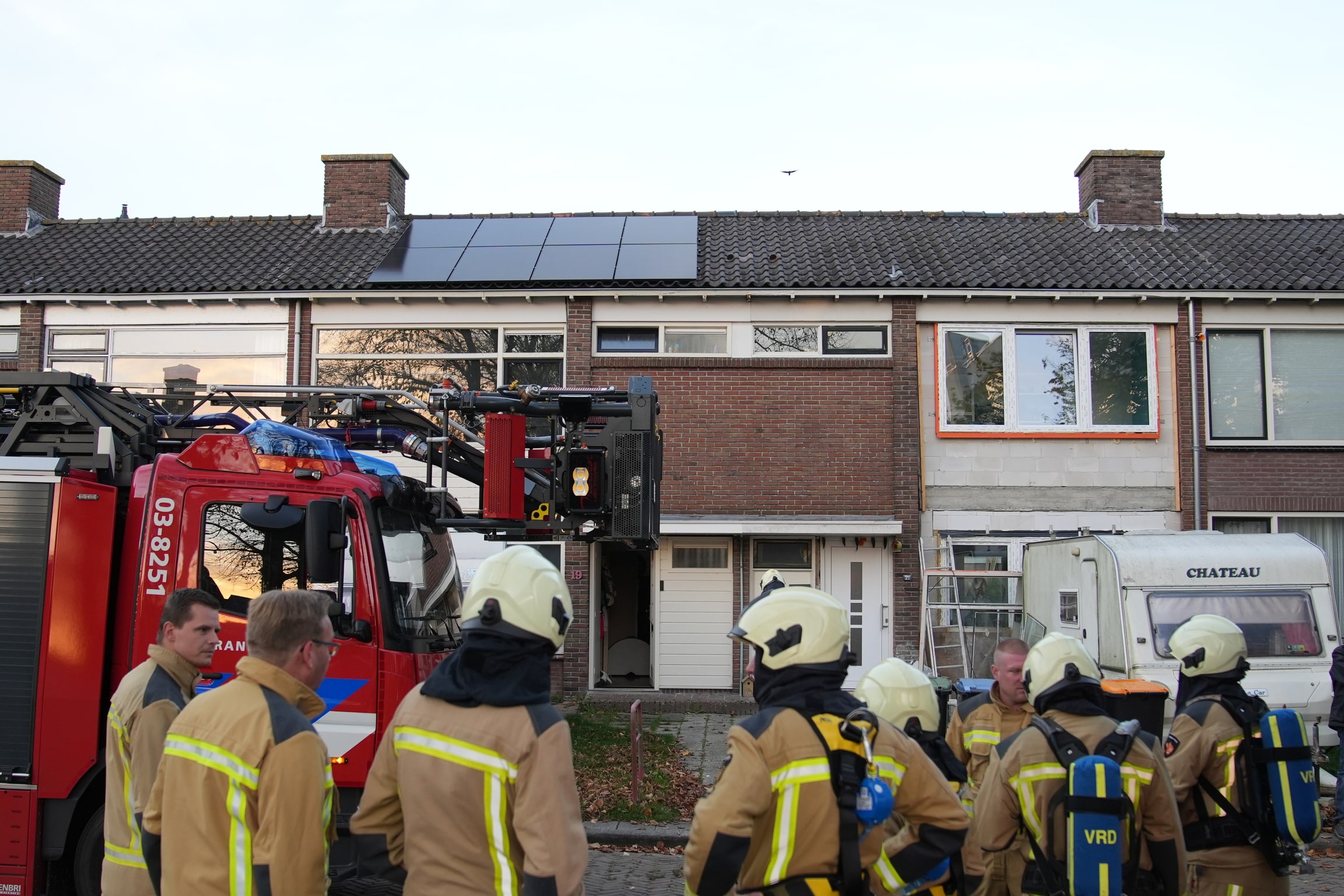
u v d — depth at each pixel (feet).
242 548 20.18
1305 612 32.58
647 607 51.26
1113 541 34.09
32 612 19.03
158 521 20.12
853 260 51.49
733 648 47.65
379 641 20.15
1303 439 48.88
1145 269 50.11
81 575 19.31
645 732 39.73
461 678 10.14
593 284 48.47
